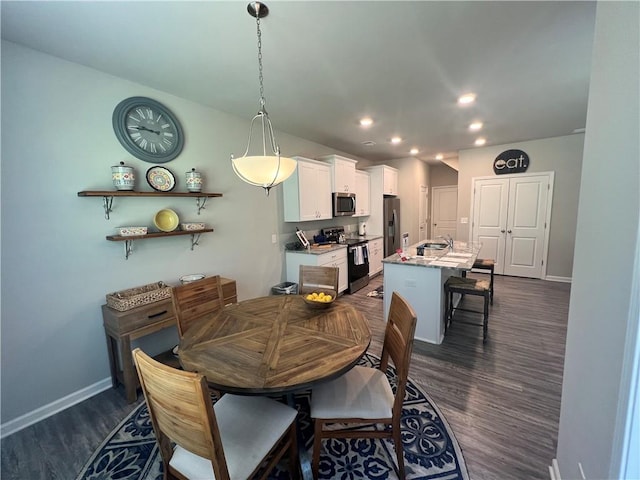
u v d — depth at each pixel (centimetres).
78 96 201
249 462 107
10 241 176
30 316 186
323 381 117
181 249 273
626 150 78
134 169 233
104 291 220
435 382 217
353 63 209
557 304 378
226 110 303
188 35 172
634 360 70
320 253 375
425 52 197
